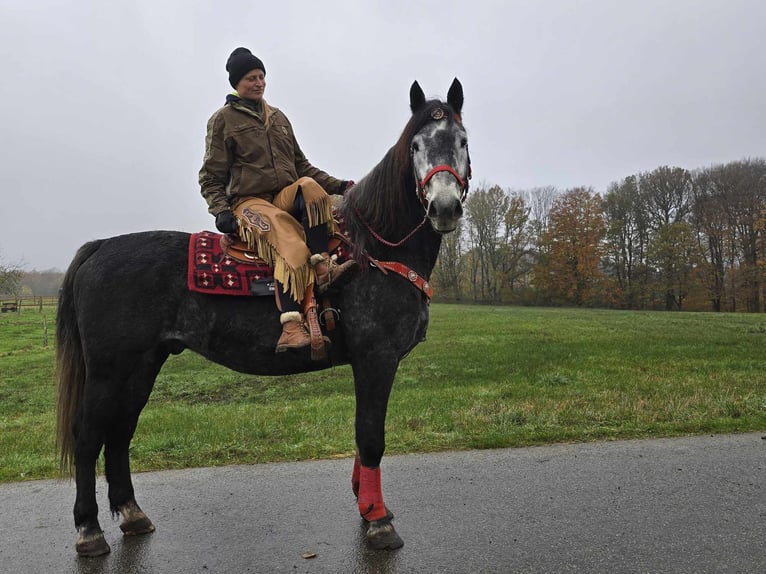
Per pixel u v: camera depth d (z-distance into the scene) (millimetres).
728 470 4043
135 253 3176
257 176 3262
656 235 42594
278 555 2951
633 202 44688
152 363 3338
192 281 3070
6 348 18828
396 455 4625
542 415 5652
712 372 8680
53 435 6121
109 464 3303
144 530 3260
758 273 37906
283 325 3002
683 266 40781
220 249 3230
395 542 2994
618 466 4180
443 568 2764
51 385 11602
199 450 4910
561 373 9305
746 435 4898
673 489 3719
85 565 2895
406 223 3172
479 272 48344
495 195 46688
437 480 3996
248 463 4574
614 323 19734
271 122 3348
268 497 3795
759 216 38750
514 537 3084
